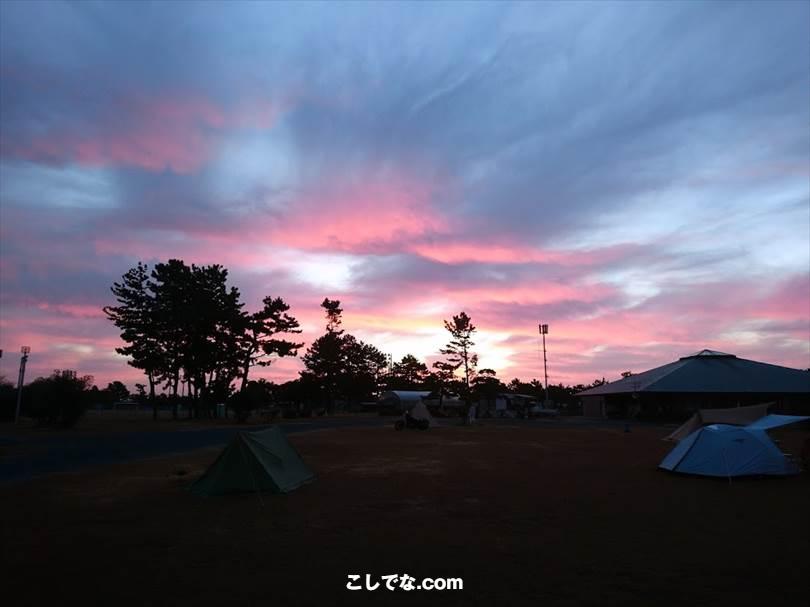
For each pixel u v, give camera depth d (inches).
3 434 1235.9
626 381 2551.7
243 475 479.2
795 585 249.4
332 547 312.8
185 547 313.6
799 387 2143.2
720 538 330.3
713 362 2409.0
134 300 2153.1
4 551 306.2
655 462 719.7
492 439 1141.7
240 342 2268.7
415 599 233.8
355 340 3479.3
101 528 359.6
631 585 249.3
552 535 338.0
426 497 466.9
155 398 2212.1
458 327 2138.3
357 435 1261.1
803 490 498.9
